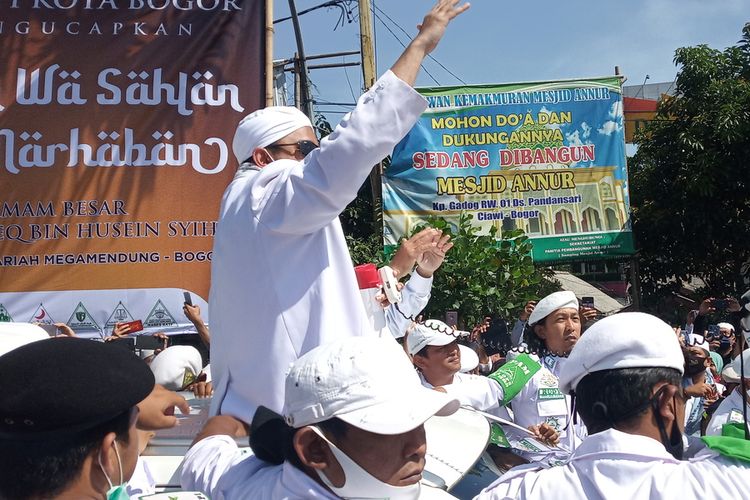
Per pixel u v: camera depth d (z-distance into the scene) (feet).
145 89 19.15
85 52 19.11
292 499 5.81
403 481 5.66
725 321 35.60
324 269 7.46
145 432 6.75
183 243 19.01
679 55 46.73
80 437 4.66
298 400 5.68
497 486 6.98
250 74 19.39
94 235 18.85
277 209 7.20
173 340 21.04
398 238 39.27
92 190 18.89
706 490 6.25
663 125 47.06
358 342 5.79
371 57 36.37
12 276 18.62
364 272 9.89
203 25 19.39
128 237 18.93
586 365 6.82
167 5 19.38
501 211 39.86
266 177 7.50
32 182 18.81
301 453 5.71
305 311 7.34
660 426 6.64
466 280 29.53
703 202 45.37
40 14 19.12
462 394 13.05
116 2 19.29
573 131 40.37
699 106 45.50
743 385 8.20
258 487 6.19
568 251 40.01
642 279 47.91
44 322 18.57
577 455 6.82
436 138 39.86
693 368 17.88
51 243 18.76
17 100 18.89
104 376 4.74
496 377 13.37
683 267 47.06
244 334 7.47
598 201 40.24
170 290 18.92
